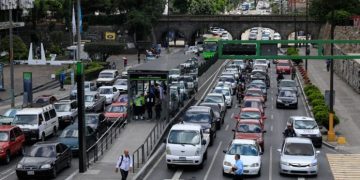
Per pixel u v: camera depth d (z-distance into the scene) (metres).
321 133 47.94
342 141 46.06
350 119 56.72
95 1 144.62
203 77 91.06
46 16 141.25
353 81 77.56
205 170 36.78
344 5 123.81
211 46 111.12
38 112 46.19
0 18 126.81
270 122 55.56
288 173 35.28
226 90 65.19
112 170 35.34
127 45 135.38
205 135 41.50
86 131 41.09
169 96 49.94
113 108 51.75
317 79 88.31
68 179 33.41
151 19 142.25
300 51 127.81
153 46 133.12
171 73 52.31
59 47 127.19
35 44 133.00
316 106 56.44
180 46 154.12
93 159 38.28
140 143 41.78
